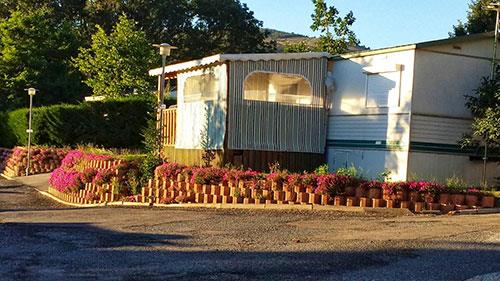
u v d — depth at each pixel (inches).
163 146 727.7
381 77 642.8
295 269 268.8
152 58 1264.8
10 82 1425.9
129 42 1257.4
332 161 708.0
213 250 317.7
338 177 504.7
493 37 649.0
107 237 365.7
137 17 1861.5
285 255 301.3
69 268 273.6
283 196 517.3
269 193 523.8
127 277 255.1
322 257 295.0
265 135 677.3
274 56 679.1
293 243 336.8
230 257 297.7
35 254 308.5
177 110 773.9
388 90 633.6
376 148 645.3
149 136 671.1
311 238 352.8
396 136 620.4
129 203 604.7
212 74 693.9
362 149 665.0
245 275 257.8
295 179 515.5
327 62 717.9
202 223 426.0
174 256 301.7
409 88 608.7
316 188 505.7
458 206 492.1
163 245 335.0
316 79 711.1
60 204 692.7
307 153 703.1
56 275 259.3
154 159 649.6
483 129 581.9
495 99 593.0
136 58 1258.0
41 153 1043.9
